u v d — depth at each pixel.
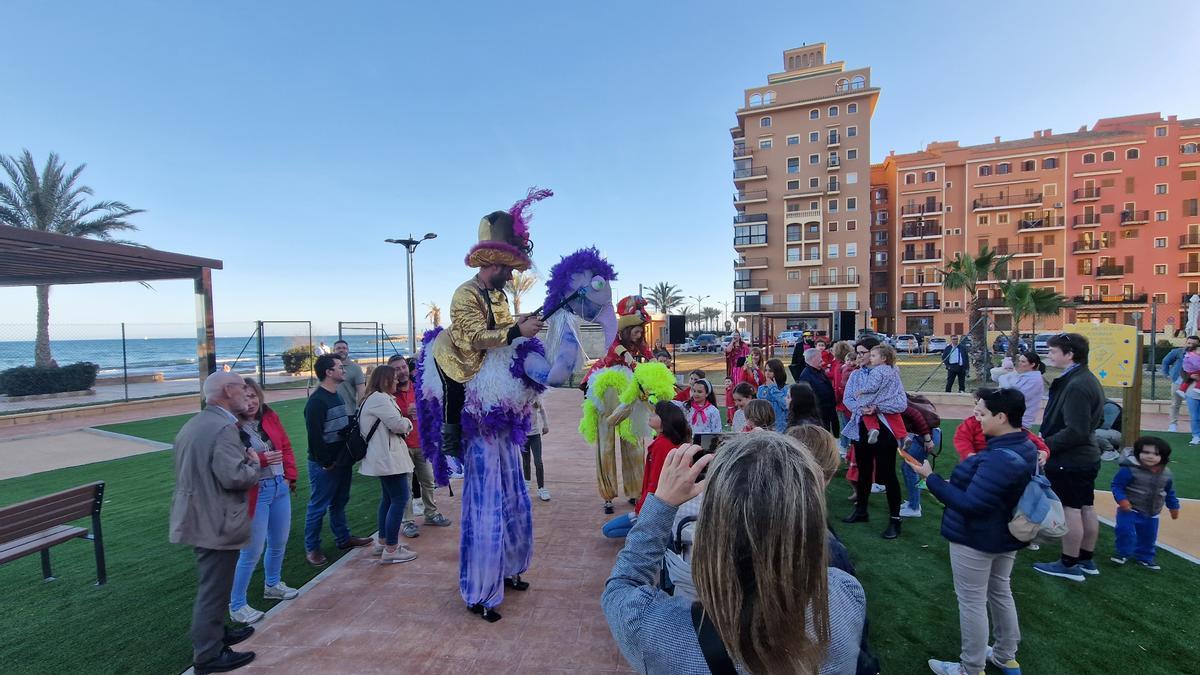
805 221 46.53
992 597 2.89
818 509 0.98
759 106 48.00
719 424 5.59
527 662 3.14
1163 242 42.94
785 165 47.44
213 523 2.96
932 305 47.69
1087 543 4.01
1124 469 4.25
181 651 3.28
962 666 2.87
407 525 5.17
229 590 3.10
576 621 3.59
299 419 12.36
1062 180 45.12
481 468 3.76
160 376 23.42
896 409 4.89
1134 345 7.38
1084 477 3.93
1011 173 46.22
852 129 45.59
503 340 3.50
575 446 9.25
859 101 45.31
